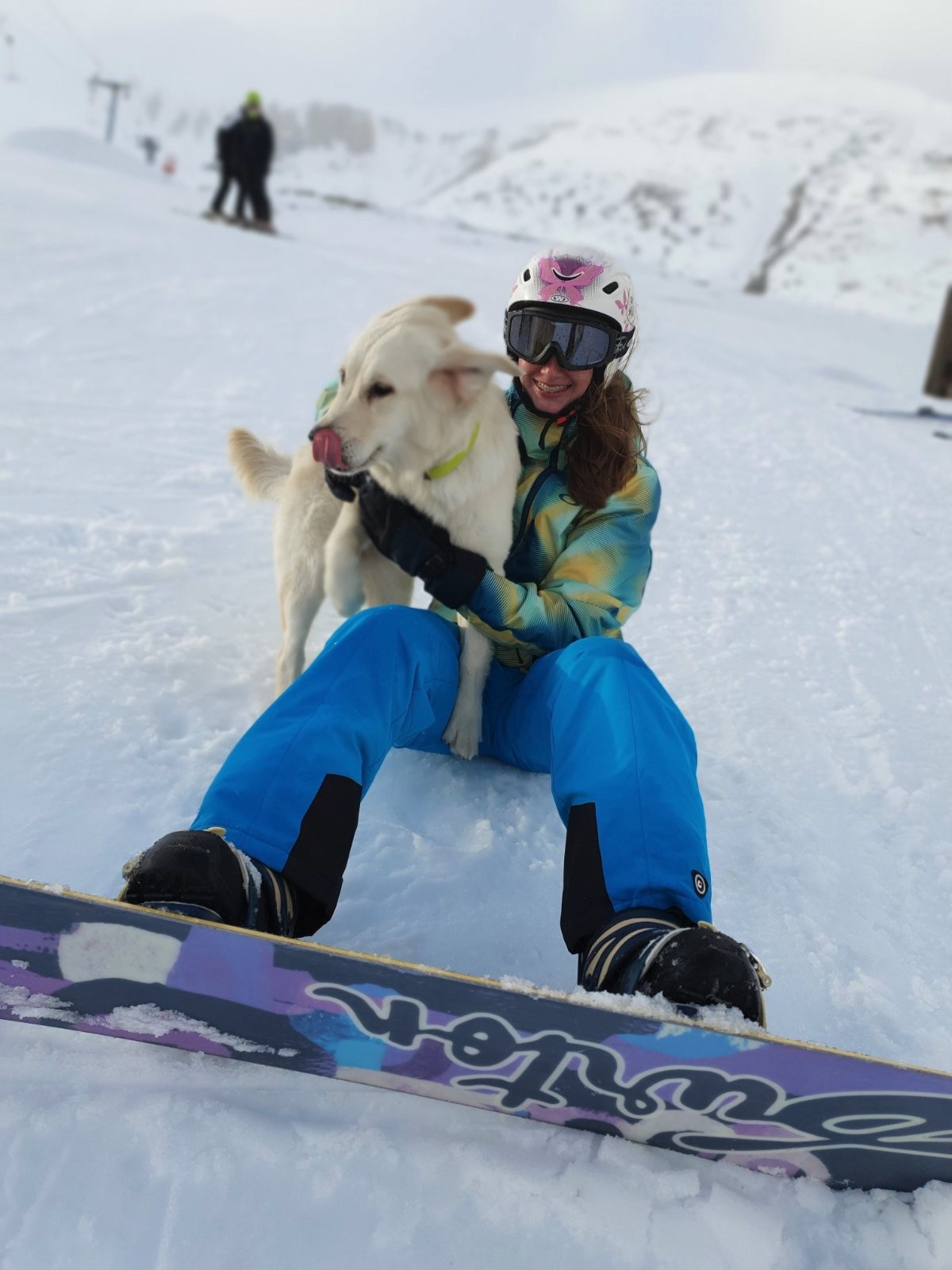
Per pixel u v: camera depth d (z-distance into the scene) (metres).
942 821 2.19
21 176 12.19
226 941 1.13
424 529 1.84
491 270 13.34
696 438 5.61
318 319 7.24
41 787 1.85
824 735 2.53
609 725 1.55
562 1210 1.18
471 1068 1.22
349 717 1.54
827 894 1.90
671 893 1.41
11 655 2.30
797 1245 1.18
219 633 2.62
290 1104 1.28
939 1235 1.19
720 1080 1.15
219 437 4.46
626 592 1.94
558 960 1.63
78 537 3.09
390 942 1.61
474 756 2.14
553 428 1.99
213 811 1.44
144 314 6.59
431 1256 1.12
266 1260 1.10
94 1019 1.26
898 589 3.61
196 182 74.50
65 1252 1.08
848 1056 1.08
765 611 3.30
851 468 5.30
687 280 23.89
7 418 4.26
